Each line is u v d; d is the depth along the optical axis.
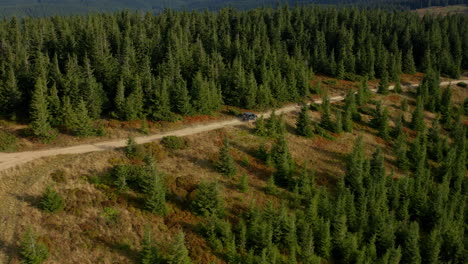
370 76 97.94
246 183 50.31
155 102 64.81
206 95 70.00
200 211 44.62
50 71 68.75
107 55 77.31
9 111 61.06
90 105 61.38
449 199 56.56
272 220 42.84
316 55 101.56
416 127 75.56
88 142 56.19
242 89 75.56
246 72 84.31
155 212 43.69
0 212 40.06
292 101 82.25
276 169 56.44
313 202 45.19
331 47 114.62
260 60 89.38
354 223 46.59
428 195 57.50
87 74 67.38
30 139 54.88
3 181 44.38
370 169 57.00
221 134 63.25
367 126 74.38
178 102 67.06
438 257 45.38
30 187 43.81
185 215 44.56
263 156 58.16
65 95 63.12
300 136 66.94
